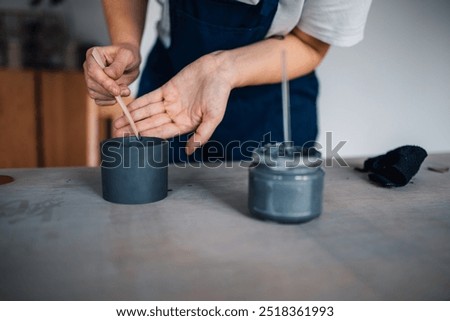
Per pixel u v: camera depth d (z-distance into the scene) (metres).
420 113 2.24
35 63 2.30
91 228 0.62
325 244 0.58
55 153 2.21
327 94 2.14
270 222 0.65
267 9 1.01
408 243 0.59
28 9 2.29
